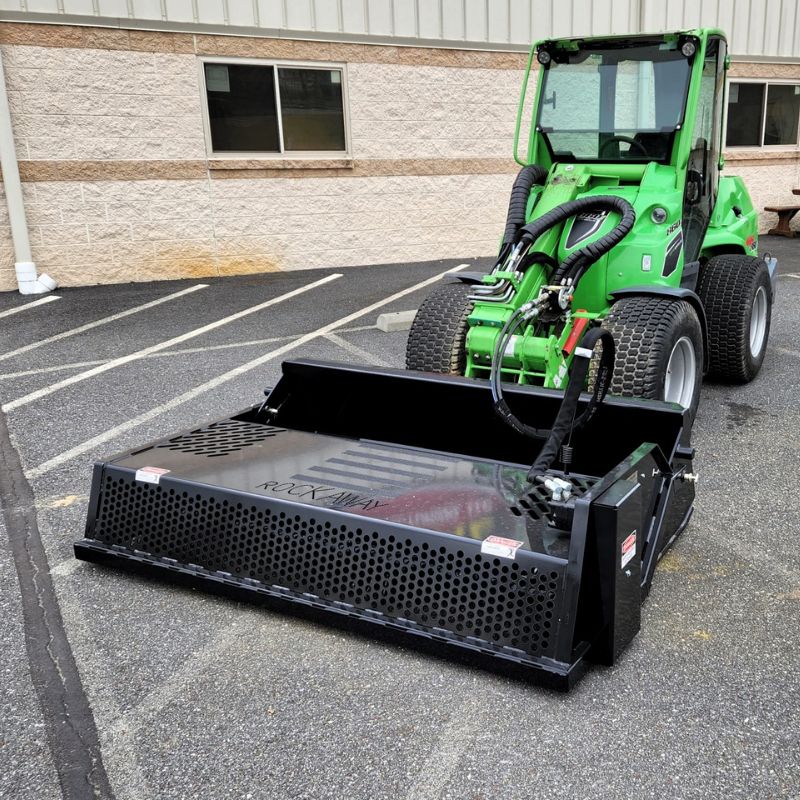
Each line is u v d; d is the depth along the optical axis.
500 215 11.55
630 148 4.62
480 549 2.52
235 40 9.45
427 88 10.63
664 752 2.23
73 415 5.15
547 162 4.94
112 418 5.08
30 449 4.59
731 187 5.99
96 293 9.02
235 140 9.80
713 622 2.82
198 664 2.66
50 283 9.10
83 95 8.88
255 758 2.25
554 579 2.43
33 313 8.09
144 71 9.09
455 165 11.06
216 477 3.06
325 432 3.91
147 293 9.04
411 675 2.58
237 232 9.97
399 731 2.34
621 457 3.26
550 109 4.80
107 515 3.19
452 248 11.34
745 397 5.30
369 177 10.55
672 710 2.39
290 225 10.24
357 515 2.73
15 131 8.70
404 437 3.76
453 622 2.58
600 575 2.46
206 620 2.89
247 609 2.95
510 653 2.48
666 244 4.36
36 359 6.50
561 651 2.42
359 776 2.18
